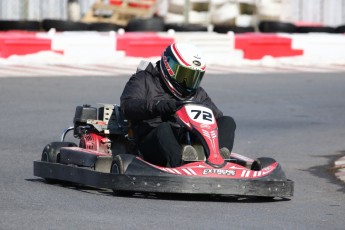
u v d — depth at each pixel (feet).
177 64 81.35
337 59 234.99
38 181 86.38
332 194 82.48
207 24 277.23
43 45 214.07
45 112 139.44
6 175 89.92
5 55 209.46
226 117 81.71
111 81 177.06
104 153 82.69
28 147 111.24
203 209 70.74
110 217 65.10
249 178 74.23
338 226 65.67
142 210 68.90
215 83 178.91
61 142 88.43
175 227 61.98
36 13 273.95
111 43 219.61
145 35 228.02
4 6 266.36
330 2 294.05
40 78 178.60
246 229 62.34
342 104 156.97
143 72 83.87
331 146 117.80
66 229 60.08
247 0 278.26
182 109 78.89
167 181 72.84
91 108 88.69
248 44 229.25
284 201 77.36
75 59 213.66
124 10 284.61
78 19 274.36
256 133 127.34
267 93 167.02
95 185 76.69
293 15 295.69
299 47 235.61
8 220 63.10
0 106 143.95
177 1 274.16
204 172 73.77
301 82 184.75
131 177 73.72
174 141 76.95
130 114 81.35
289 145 118.21
